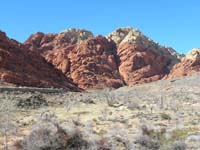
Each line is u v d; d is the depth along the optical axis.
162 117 37.72
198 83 79.56
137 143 26.30
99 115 39.06
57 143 23.08
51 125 27.67
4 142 25.16
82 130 28.98
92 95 56.34
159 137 27.95
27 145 22.98
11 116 36.47
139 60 132.88
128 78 126.25
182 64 128.25
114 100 50.16
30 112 40.66
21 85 60.19
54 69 82.19
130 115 39.34
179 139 27.66
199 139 27.59
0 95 46.16
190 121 35.56
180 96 60.25
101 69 125.00
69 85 78.12
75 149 23.30
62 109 43.59
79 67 122.31
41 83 64.88
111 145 25.52
